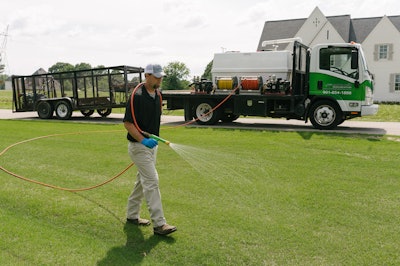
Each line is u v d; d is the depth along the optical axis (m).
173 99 15.25
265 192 5.67
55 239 4.12
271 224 4.49
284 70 13.66
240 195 5.54
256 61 14.03
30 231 4.32
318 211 4.89
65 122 16.48
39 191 5.82
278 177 6.48
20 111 20.12
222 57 14.51
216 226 4.45
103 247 3.95
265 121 16.41
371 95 12.77
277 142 9.92
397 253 3.78
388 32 33.28
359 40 34.44
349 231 4.29
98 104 17.56
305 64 13.07
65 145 9.84
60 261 3.66
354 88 12.32
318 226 4.43
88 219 4.70
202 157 8.14
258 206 5.09
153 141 4.04
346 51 12.34
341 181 6.20
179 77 63.06
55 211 4.96
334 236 4.16
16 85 20.06
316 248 3.90
